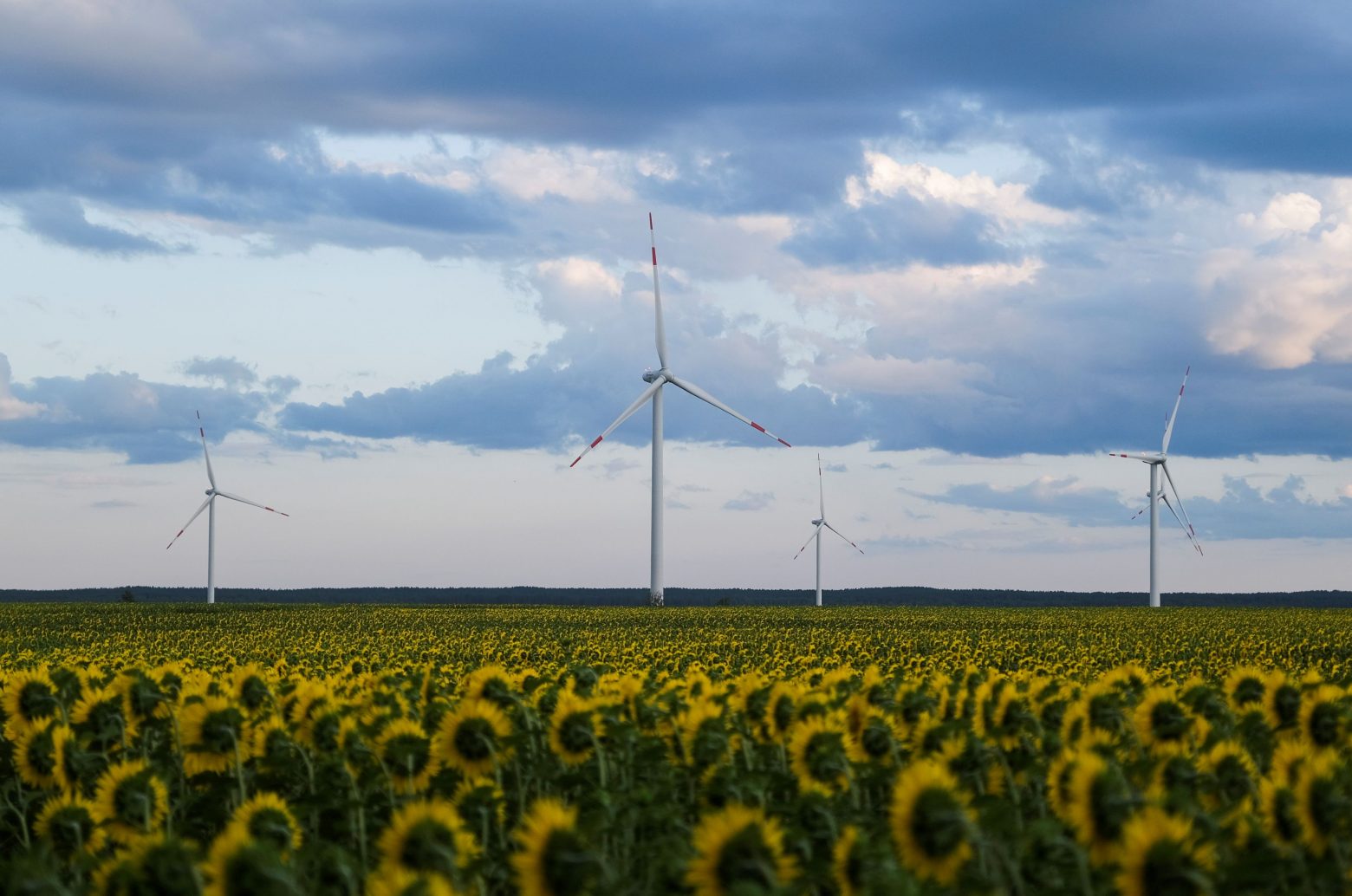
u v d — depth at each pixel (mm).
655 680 13234
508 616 85750
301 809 7531
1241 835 6133
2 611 95125
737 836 5406
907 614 91250
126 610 98812
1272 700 9000
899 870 5734
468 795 7633
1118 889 5629
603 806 7328
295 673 17750
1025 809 8133
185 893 6020
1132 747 8562
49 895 5895
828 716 8805
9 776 10648
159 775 8289
